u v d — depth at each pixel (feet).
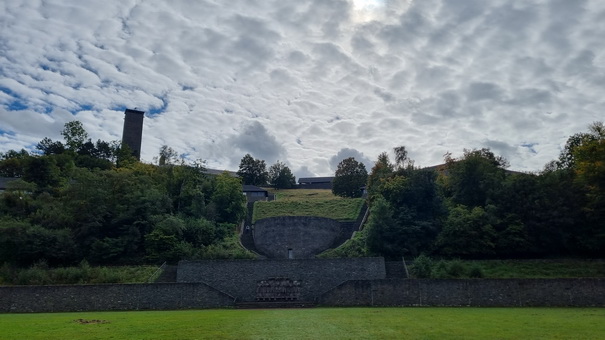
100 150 389.80
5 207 215.31
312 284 176.24
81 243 199.62
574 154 201.36
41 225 200.75
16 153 398.62
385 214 202.80
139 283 157.48
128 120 432.25
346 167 421.18
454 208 208.33
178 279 177.99
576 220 188.65
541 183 200.13
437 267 173.88
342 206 317.63
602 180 179.11
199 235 217.97
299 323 89.30
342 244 235.40
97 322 97.14
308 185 557.33
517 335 70.59
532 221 190.70
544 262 182.39
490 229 189.57
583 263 178.91
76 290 153.79
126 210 214.28
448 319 97.45
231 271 179.01
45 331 80.28
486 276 170.50
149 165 305.73
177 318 105.09
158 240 200.34
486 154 280.51
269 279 176.45
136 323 92.94
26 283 168.25
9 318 114.73
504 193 201.57
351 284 156.46
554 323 88.22
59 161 320.29
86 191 211.00
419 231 196.95
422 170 220.84
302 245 241.76
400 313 115.55
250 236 258.57
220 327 82.28
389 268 182.19
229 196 268.41
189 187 255.50
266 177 536.83
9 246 185.88
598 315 107.96
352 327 81.71
